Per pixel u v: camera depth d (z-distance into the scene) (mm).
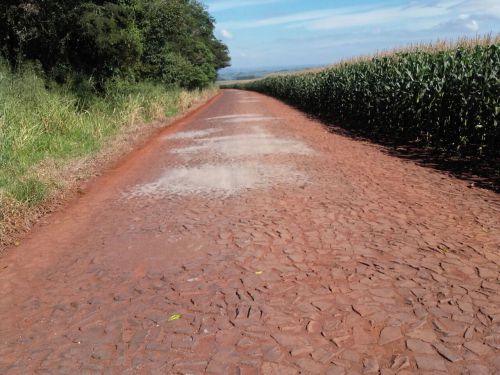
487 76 8266
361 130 14141
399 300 3418
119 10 15281
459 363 2660
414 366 2656
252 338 3037
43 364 2896
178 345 3010
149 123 16141
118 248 4840
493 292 3465
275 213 5699
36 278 4223
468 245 4402
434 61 10469
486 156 8531
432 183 6910
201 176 8047
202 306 3502
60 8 14555
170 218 5754
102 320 3396
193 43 35031
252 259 4332
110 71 17656
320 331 3074
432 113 10023
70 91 14742
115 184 7844
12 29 14266
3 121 8859
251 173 8047
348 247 4508
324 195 6438
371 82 14055
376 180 7219
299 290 3666
